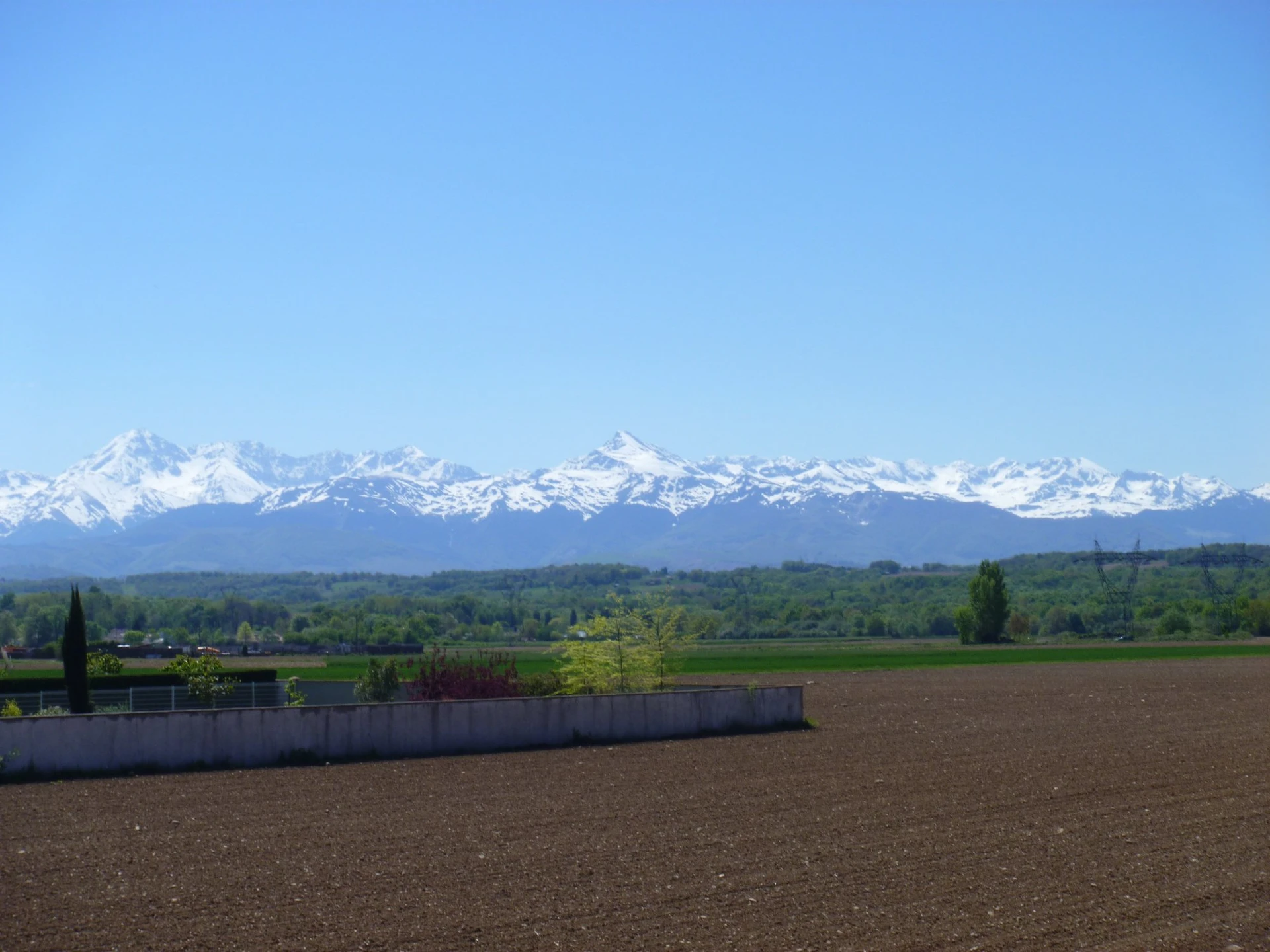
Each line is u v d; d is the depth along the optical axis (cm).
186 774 3225
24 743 3158
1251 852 2250
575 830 2458
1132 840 2348
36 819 2583
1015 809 2684
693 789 2975
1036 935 1731
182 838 2381
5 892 1970
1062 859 2191
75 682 4662
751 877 2061
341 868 2127
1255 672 8050
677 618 5303
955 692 6444
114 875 2083
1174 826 2486
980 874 2078
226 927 1769
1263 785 3019
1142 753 3675
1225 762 3453
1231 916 1830
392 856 2219
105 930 1758
